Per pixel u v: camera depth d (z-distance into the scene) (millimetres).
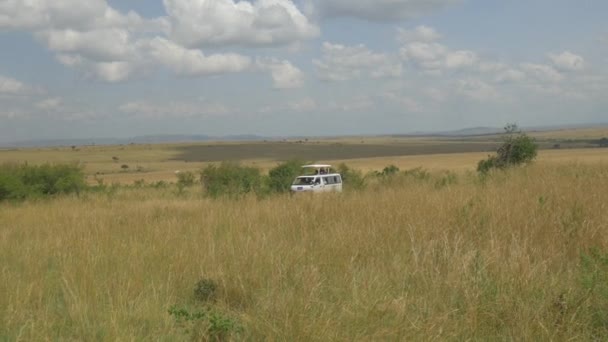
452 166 80500
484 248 6730
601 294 4809
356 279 5680
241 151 170750
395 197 11141
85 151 180625
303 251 7000
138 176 87750
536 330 4449
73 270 6473
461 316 4715
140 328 4730
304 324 4469
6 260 7742
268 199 14758
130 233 9641
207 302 5656
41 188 26625
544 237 6984
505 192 10211
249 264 6477
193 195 27375
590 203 8375
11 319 4957
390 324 4562
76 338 4742
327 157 139625
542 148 135375
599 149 116750
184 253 7336
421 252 6676
